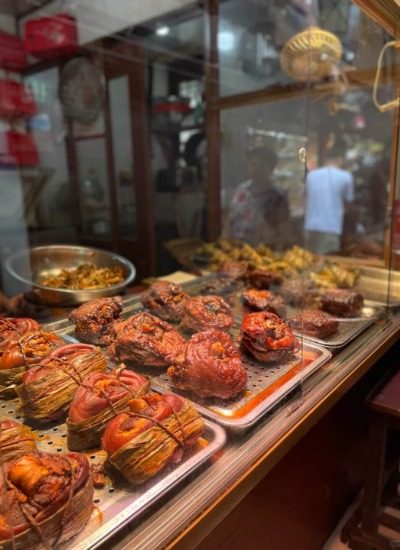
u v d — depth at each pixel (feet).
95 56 6.85
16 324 3.26
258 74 7.25
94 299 4.08
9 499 1.64
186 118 8.20
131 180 7.76
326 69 6.44
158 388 2.92
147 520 1.91
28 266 5.20
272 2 6.57
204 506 2.01
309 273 5.62
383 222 6.33
